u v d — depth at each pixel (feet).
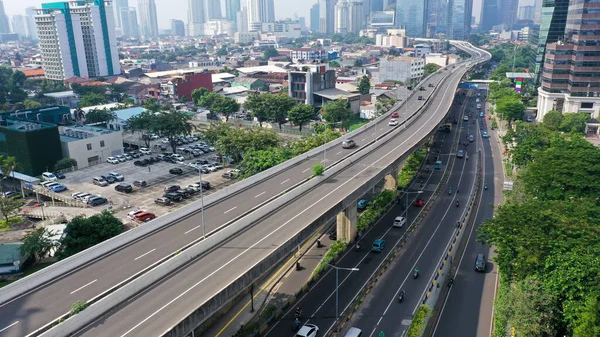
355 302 208.23
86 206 324.19
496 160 444.96
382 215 312.50
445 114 475.72
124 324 132.67
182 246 184.44
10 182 392.47
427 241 271.90
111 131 468.34
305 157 326.24
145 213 296.51
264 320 191.01
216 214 220.02
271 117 573.33
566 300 157.28
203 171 403.13
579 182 241.76
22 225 302.86
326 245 273.13
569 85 553.23
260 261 163.94
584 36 520.42
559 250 171.12
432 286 217.15
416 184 377.30
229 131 414.62
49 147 411.34
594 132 506.48
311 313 200.34
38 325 133.80
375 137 385.09
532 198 254.88
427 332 187.21
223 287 148.25
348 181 266.98
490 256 255.70
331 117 560.61
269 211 220.23
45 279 158.51
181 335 129.90
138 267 167.22
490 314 200.44
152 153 467.52
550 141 341.62
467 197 344.69
